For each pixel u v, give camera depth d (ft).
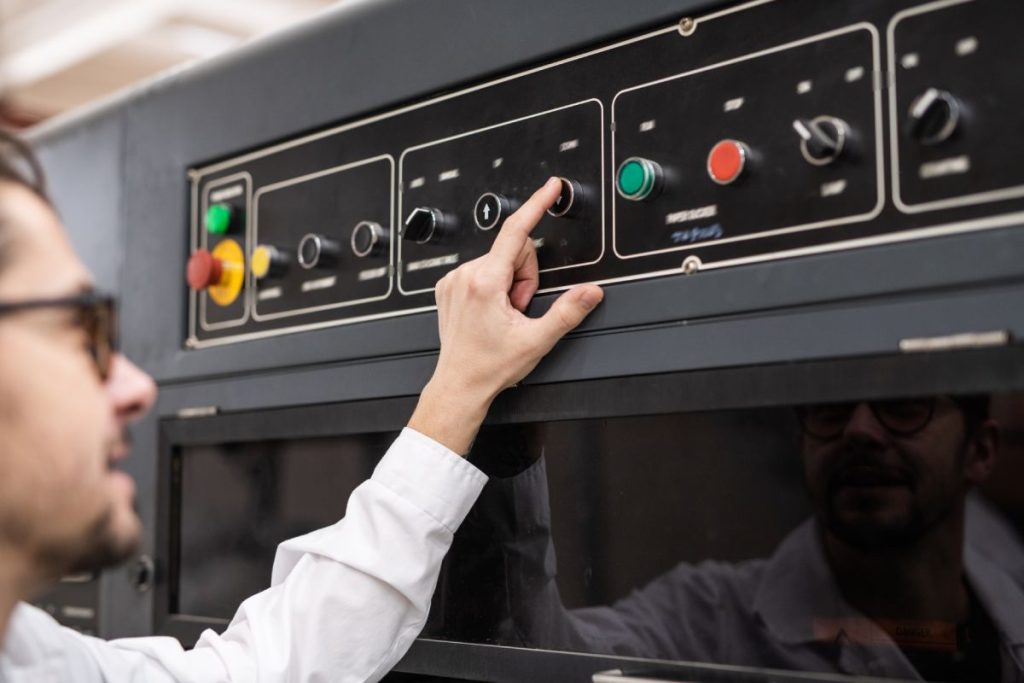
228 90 3.66
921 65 2.14
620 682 2.41
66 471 2.10
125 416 2.43
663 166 2.53
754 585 2.41
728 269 2.39
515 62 2.82
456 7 2.97
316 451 3.34
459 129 2.99
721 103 2.44
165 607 3.74
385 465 2.79
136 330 3.98
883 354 2.15
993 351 2.00
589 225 2.66
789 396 2.27
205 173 3.78
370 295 3.15
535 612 2.76
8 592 2.15
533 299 2.75
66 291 2.15
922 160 2.12
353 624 2.76
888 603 2.26
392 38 3.14
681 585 2.51
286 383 3.36
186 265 3.79
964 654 2.17
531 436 2.81
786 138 2.33
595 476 2.68
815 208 2.27
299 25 3.43
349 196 3.26
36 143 4.64
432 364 2.95
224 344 3.60
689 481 2.52
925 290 2.10
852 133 2.22
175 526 3.78
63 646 2.77
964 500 2.15
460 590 2.93
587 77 2.70
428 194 3.04
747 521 2.42
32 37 10.81
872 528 2.26
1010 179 2.01
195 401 3.70
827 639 2.32
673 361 2.46
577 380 2.64
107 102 4.25
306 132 3.41
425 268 3.01
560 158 2.74
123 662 2.86
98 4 10.28
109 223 4.18
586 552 2.68
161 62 11.69
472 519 2.91
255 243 3.56
